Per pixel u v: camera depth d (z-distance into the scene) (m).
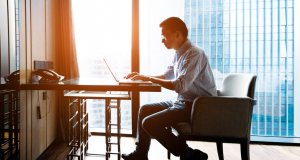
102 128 3.19
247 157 1.58
